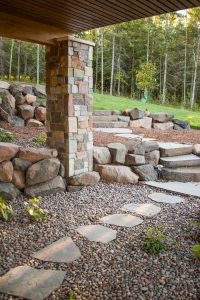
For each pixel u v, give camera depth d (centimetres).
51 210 390
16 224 345
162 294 224
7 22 405
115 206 411
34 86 869
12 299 216
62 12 398
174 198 447
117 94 2419
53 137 488
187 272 252
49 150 461
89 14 403
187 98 2389
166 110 1255
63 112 466
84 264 263
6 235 316
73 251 285
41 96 855
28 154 435
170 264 264
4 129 658
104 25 454
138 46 2555
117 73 2288
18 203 405
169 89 2552
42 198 430
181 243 303
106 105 1148
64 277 244
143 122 923
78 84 471
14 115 741
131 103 1306
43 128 718
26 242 303
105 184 502
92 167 521
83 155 495
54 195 446
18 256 276
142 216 376
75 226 344
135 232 328
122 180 512
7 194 409
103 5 367
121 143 567
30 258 272
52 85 479
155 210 396
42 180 443
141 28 2534
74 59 459
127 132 768
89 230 332
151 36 2534
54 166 453
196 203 427
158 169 556
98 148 536
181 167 572
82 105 482
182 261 269
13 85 801
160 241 296
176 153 604
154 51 2538
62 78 461
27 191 428
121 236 319
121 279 242
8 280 237
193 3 354
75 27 465
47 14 407
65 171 475
